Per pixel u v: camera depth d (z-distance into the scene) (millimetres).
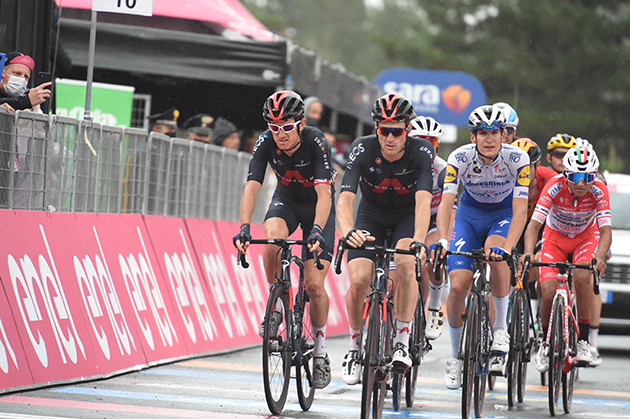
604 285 24625
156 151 19375
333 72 31484
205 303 20234
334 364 20031
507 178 15102
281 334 13367
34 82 18406
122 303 16672
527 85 93625
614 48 92875
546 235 17922
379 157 13367
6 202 14148
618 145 93375
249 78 26062
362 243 12195
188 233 20719
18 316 13547
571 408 15844
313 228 13125
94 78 27781
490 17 100812
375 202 13977
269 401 13062
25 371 13484
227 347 20578
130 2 17344
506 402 16375
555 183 16844
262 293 23828
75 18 25094
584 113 91188
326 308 14156
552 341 14820
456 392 17016
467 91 62719
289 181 14102
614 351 26922
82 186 16359
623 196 27094
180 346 18531
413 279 13078
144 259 18062
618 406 16234
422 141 13461
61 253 15117
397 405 14664
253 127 31922
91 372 15039
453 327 14586
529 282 19250
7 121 14055
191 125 25969
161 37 25438
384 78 62438
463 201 16078
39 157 14938
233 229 23625
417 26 108562
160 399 13930
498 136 14461
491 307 14812
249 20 28578
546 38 96250
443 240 13281
